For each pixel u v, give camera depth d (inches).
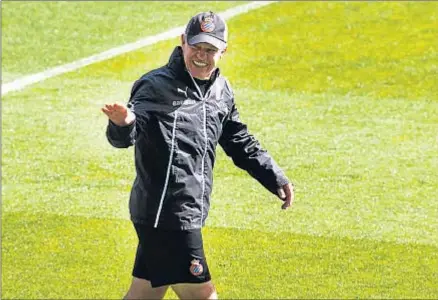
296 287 1060.5
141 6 2113.7
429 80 1626.5
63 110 1660.9
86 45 1948.8
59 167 1430.9
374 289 1050.7
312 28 1878.7
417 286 1051.3
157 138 745.0
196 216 760.3
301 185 1331.2
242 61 1786.4
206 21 745.0
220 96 767.7
